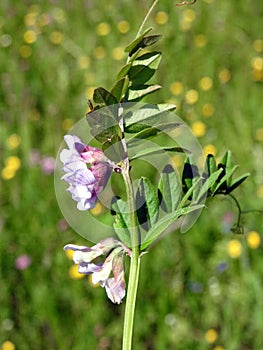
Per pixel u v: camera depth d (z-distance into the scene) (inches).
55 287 15.1
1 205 17.4
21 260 15.6
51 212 16.9
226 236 15.7
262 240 15.8
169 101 21.8
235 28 26.5
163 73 23.4
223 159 6.4
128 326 5.7
